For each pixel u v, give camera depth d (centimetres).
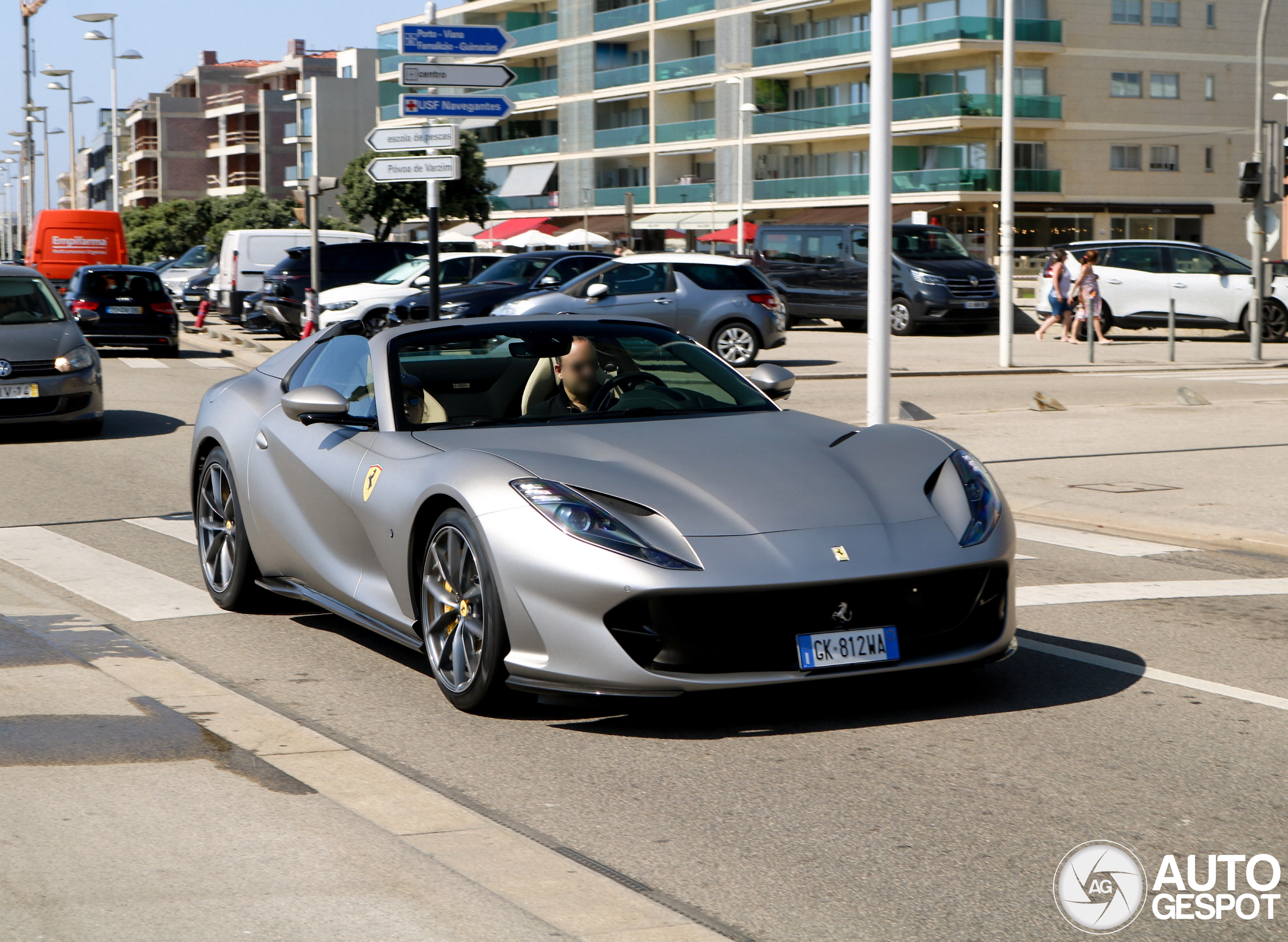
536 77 7500
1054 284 2852
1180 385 1911
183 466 1199
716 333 2117
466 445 519
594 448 508
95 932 314
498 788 420
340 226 6362
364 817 390
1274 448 1220
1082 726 478
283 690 530
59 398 1349
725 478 484
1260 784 420
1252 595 704
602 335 606
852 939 317
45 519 936
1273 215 2277
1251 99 5997
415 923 320
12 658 561
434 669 507
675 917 327
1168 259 2805
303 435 602
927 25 5469
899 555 459
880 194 1088
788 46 6025
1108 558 813
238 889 338
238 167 10162
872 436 539
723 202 6388
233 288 3228
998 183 5478
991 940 318
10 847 364
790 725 480
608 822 391
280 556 618
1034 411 1539
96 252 4031
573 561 450
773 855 367
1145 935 321
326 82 9162
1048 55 5619
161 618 654
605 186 7081
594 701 465
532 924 321
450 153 1459
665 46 6681
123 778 420
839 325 3525
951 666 470
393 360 580
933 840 377
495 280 2428
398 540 520
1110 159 5766
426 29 1437
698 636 448
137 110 11194
